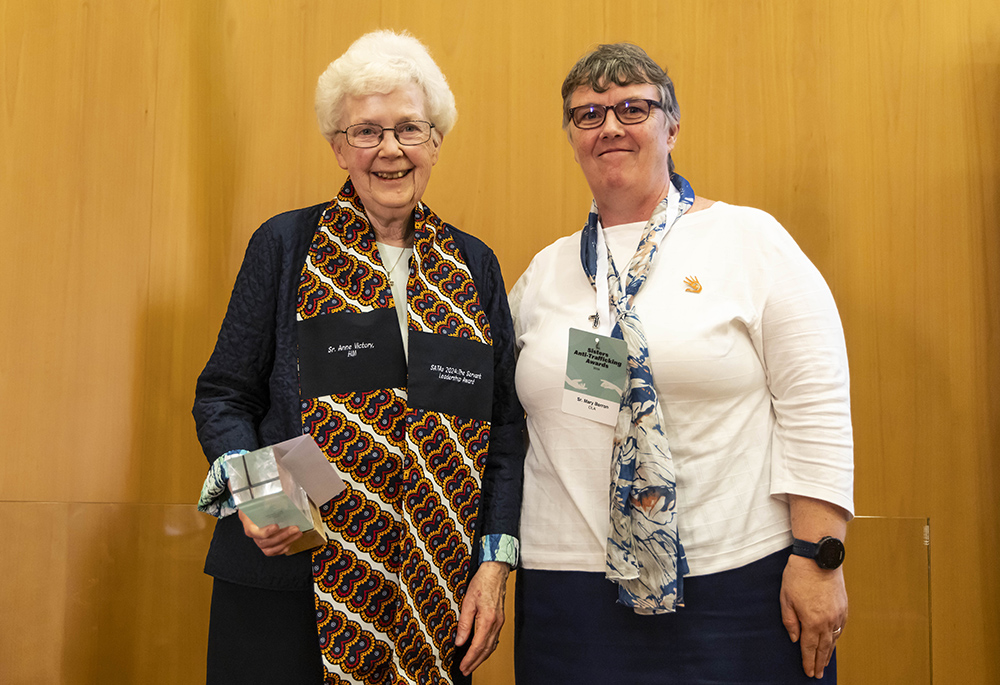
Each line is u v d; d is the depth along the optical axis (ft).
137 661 5.69
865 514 7.77
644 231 5.32
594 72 5.30
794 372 4.81
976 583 7.57
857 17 8.11
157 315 8.16
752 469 4.85
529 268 6.03
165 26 8.35
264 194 8.26
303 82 8.33
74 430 8.07
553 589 4.99
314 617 4.29
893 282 7.91
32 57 8.38
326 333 4.48
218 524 4.54
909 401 7.81
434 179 8.36
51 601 5.75
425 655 4.37
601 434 4.97
